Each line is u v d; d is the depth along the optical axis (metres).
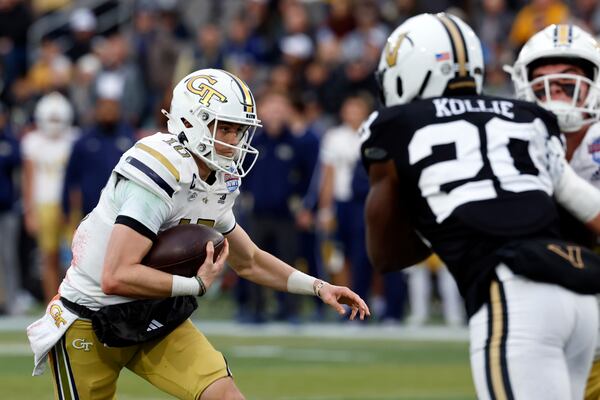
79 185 38.00
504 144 14.08
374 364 30.41
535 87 15.48
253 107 14.59
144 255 14.01
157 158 14.05
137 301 14.52
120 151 37.56
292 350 33.28
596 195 14.26
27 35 54.53
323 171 40.72
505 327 13.09
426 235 14.13
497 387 12.92
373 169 14.46
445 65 14.84
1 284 43.00
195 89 14.43
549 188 14.15
